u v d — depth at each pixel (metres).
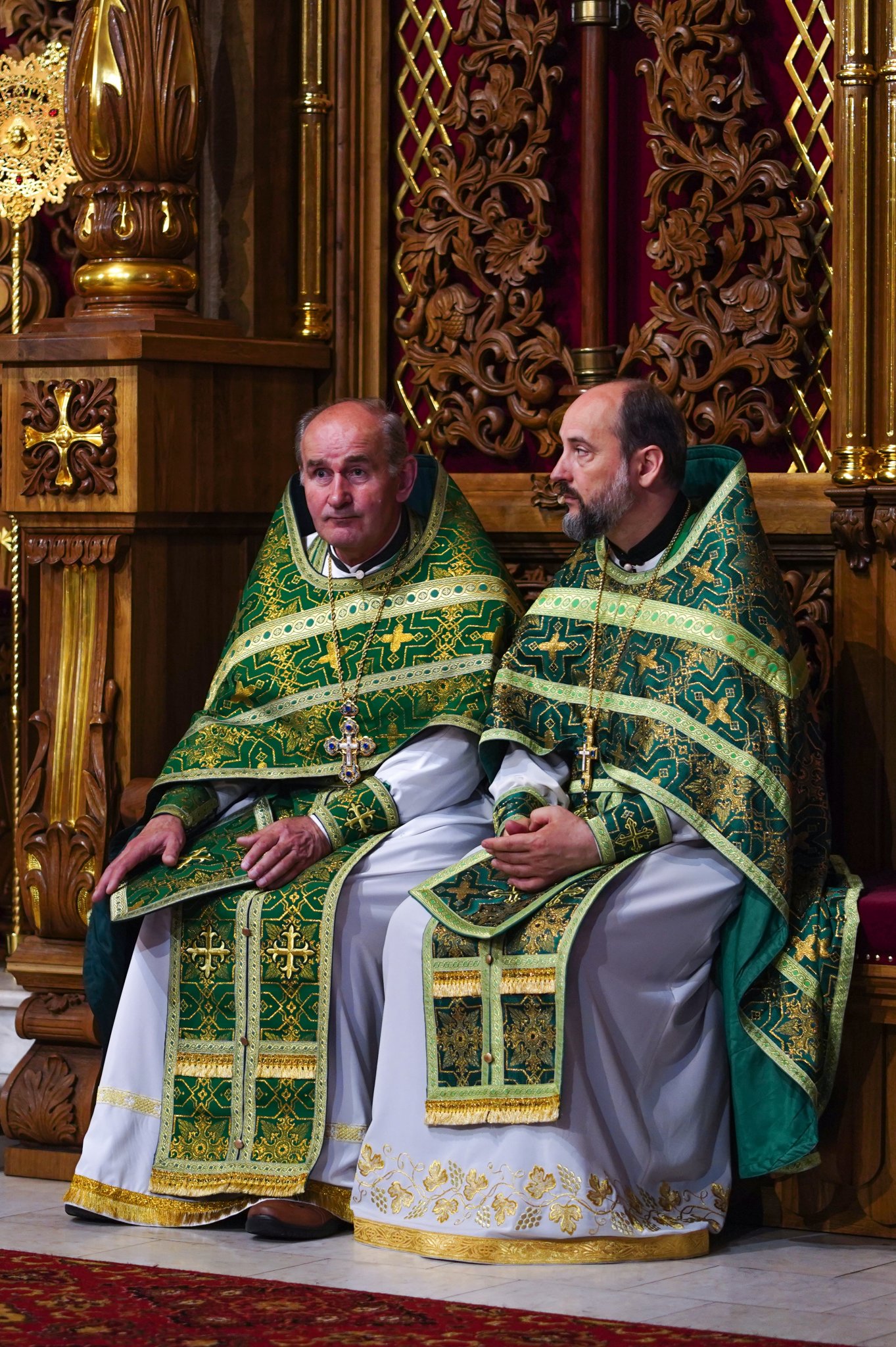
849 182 7.43
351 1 8.45
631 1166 6.22
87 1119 7.19
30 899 7.59
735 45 7.77
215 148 8.41
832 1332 5.32
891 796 7.41
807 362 7.77
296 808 7.04
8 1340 5.10
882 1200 6.47
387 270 8.52
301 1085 6.52
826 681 7.57
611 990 6.22
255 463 8.12
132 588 7.59
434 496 7.39
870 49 7.45
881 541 7.37
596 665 6.71
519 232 8.20
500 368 8.36
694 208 7.87
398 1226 6.16
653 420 6.66
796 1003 6.34
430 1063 6.18
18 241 8.74
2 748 8.79
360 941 6.59
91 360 7.52
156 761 7.71
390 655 7.10
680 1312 5.50
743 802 6.36
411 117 8.45
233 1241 6.31
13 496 7.72
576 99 8.15
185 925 6.70
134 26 7.70
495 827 6.55
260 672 7.22
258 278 8.40
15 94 8.74
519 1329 5.23
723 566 6.62
